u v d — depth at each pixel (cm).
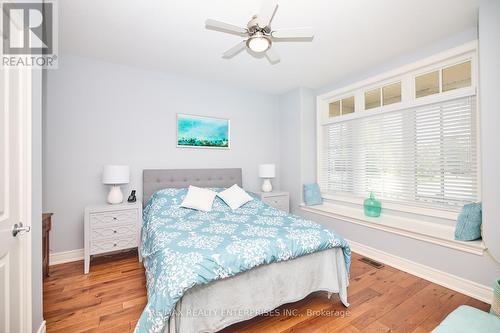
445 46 239
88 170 281
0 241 104
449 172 245
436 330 108
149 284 161
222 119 374
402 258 254
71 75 271
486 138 189
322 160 401
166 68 313
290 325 165
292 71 324
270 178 404
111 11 193
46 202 259
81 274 238
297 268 175
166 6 188
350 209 351
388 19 207
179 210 262
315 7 190
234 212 268
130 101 305
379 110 309
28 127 129
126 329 159
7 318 111
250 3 186
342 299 186
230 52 215
